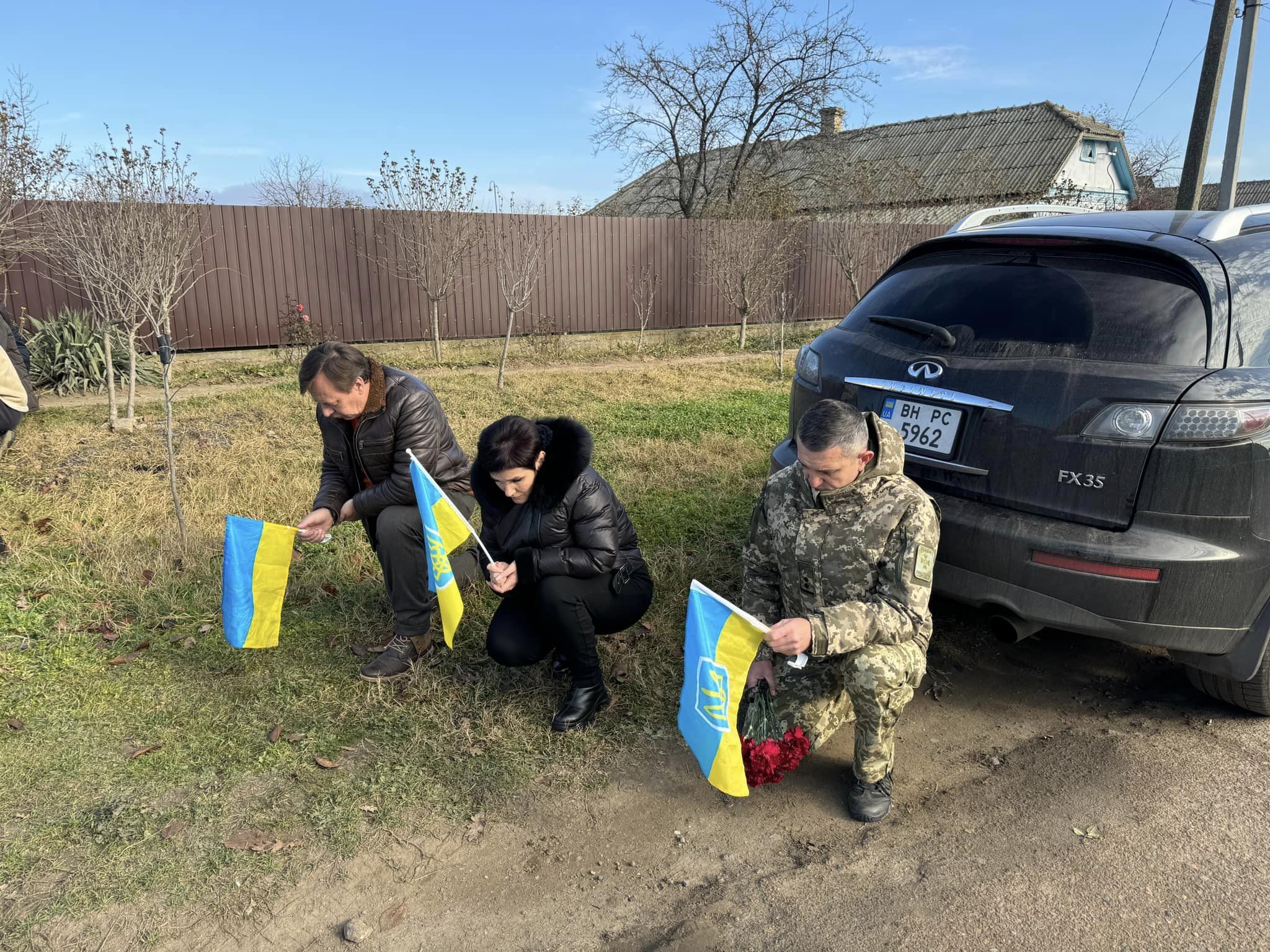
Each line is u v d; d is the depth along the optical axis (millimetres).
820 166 25156
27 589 4000
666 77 24688
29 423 7285
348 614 3885
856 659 2521
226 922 2248
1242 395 2584
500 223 12680
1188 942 2160
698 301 14938
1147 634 2709
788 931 2234
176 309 10633
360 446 3295
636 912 2307
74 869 2395
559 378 10461
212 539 4629
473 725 3088
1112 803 2701
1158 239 2930
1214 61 12695
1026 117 28266
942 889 2361
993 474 2953
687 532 4875
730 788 2295
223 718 3096
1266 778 2803
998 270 3244
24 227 8555
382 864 2457
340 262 11594
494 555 3166
